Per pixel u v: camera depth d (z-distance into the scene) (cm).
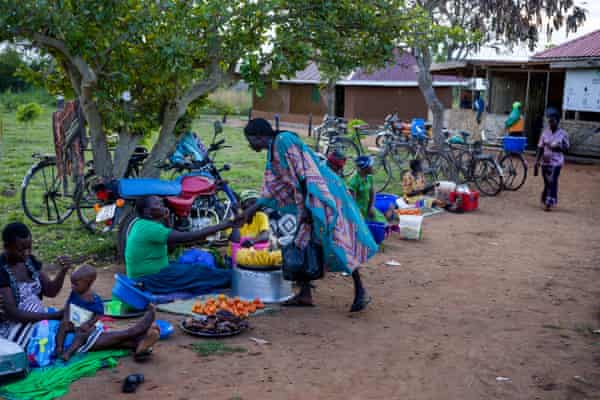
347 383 446
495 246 901
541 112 2280
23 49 745
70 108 895
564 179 1592
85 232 886
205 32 742
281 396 423
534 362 490
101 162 800
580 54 1880
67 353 459
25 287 466
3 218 955
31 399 407
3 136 2028
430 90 1662
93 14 672
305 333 543
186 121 843
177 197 771
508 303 644
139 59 745
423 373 466
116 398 413
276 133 580
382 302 639
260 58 768
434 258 827
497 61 2053
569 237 969
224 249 817
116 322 552
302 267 583
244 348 505
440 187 1184
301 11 774
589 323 585
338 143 1573
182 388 430
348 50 812
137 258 617
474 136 2280
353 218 582
